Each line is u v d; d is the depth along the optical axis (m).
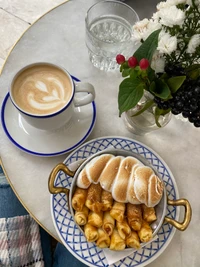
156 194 0.35
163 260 0.38
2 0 0.79
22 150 0.40
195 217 0.40
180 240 0.39
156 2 0.49
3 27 0.77
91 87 0.39
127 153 0.38
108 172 0.36
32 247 0.46
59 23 0.48
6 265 0.44
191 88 0.30
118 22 0.47
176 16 0.27
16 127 0.41
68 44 0.47
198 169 0.42
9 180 0.39
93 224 0.35
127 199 0.36
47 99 0.38
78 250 0.36
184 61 0.31
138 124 0.41
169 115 0.40
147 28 0.31
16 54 0.45
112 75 0.46
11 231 0.46
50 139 0.41
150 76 0.31
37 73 0.39
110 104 0.44
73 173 0.37
